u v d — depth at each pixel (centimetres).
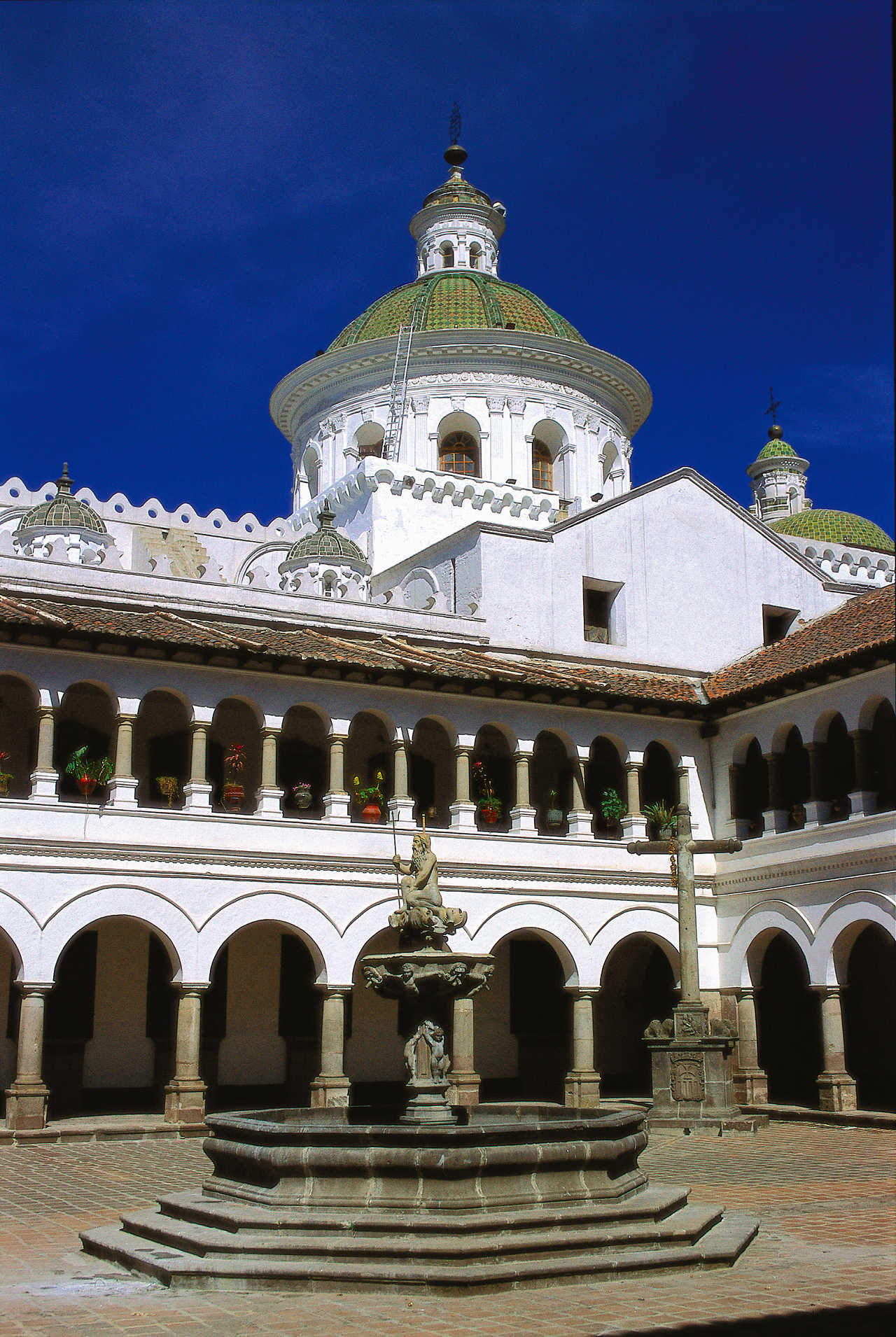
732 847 2670
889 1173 1967
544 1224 1295
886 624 3053
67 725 2994
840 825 2869
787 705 3094
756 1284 1231
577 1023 3031
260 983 3095
